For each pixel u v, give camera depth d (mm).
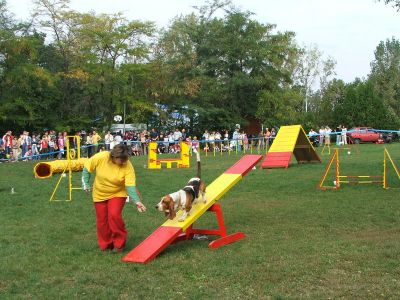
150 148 20859
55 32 37188
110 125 35688
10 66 32594
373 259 6703
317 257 6891
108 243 7641
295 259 6859
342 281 5898
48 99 34625
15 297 5645
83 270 6672
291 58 43312
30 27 36062
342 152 26859
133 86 35438
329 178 15578
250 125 41875
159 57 36812
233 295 5582
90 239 8508
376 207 10781
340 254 7023
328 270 6324
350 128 41094
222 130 38312
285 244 7770
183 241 8320
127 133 31203
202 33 38281
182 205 7824
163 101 37062
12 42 31672
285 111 39406
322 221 9570
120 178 7375
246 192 13570
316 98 55125
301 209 10898
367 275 6078
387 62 63688
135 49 34594
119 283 6090
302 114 42250
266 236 8461
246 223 9625
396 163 19375
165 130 37344
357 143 36219
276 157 19547
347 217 9875
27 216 10625
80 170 19422
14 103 32406
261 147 33688
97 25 34594
